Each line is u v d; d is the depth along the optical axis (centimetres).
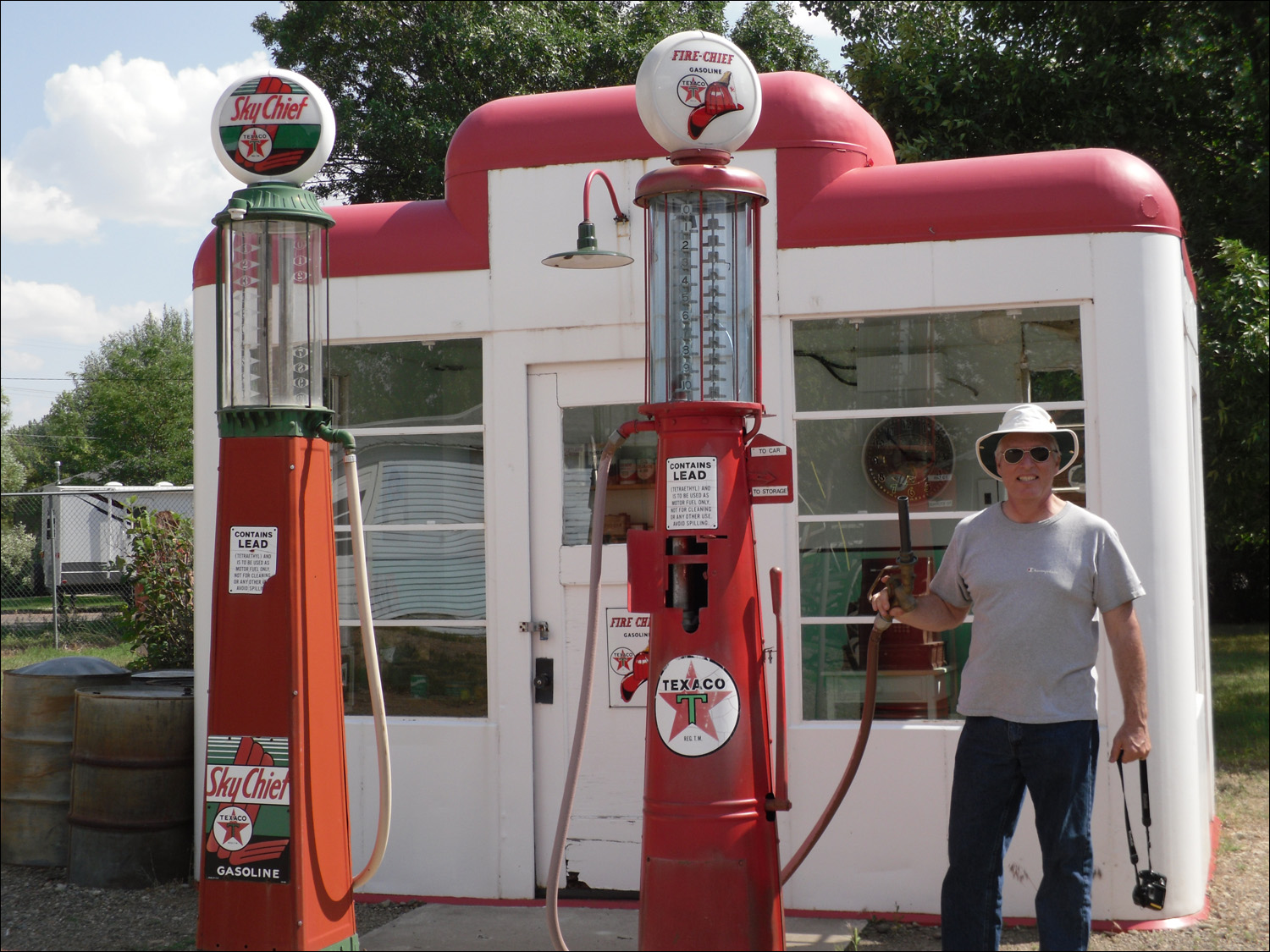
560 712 513
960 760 367
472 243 526
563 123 518
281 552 347
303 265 361
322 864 347
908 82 1117
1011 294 480
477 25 1653
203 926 343
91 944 470
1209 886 527
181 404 3356
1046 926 351
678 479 328
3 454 3356
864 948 445
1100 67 1071
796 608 497
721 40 336
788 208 498
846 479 500
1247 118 1119
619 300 512
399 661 533
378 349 540
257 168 358
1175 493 472
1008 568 361
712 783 319
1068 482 478
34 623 1734
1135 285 472
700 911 314
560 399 520
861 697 495
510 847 509
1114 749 360
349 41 1734
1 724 610
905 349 497
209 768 346
